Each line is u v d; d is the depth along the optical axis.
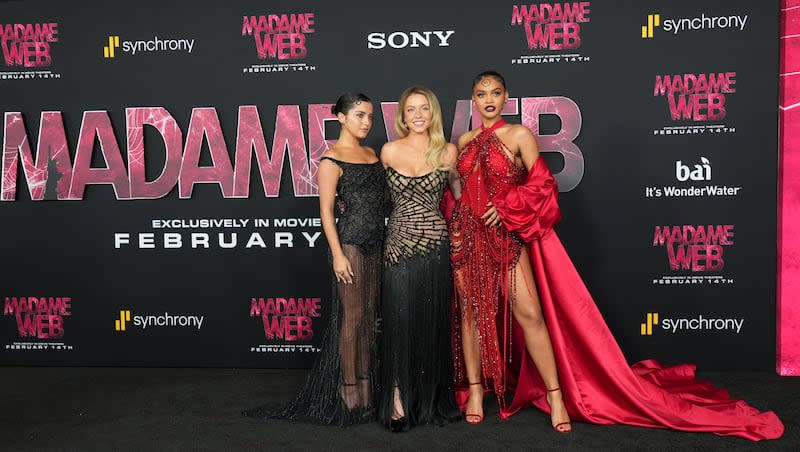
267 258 4.08
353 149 3.18
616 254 3.91
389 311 3.15
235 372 4.06
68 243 4.13
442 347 3.19
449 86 3.91
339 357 3.25
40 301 4.18
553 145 3.87
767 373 3.88
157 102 4.04
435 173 3.07
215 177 4.02
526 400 3.29
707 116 3.81
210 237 4.09
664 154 3.85
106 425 3.22
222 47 3.99
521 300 3.13
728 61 3.78
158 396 3.63
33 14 4.04
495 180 3.10
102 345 4.18
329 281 4.05
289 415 3.29
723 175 3.83
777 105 3.78
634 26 3.81
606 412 3.13
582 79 3.85
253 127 3.99
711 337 3.91
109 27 4.03
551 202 3.06
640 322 3.94
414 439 3.00
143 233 4.10
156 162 4.07
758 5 3.75
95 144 4.08
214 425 3.21
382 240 3.22
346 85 3.95
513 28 3.86
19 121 4.08
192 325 4.14
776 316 3.87
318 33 3.95
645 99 3.83
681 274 3.90
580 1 3.82
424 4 3.90
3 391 3.73
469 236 3.15
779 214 3.81
